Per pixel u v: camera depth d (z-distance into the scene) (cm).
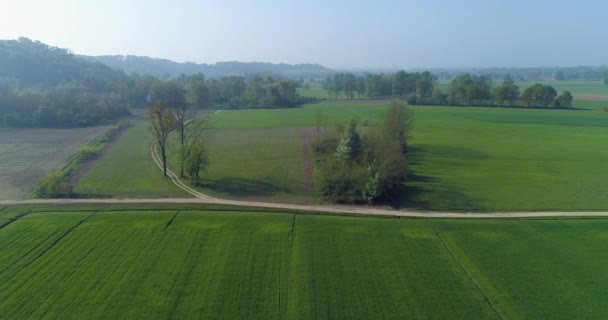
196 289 3394
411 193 6325
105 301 3225
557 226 4766
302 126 13200
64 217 4881
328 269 3741
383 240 4356
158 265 3781
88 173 7294
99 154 8812
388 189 6109
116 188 6397
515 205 5741
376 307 3175
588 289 3444
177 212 5112
